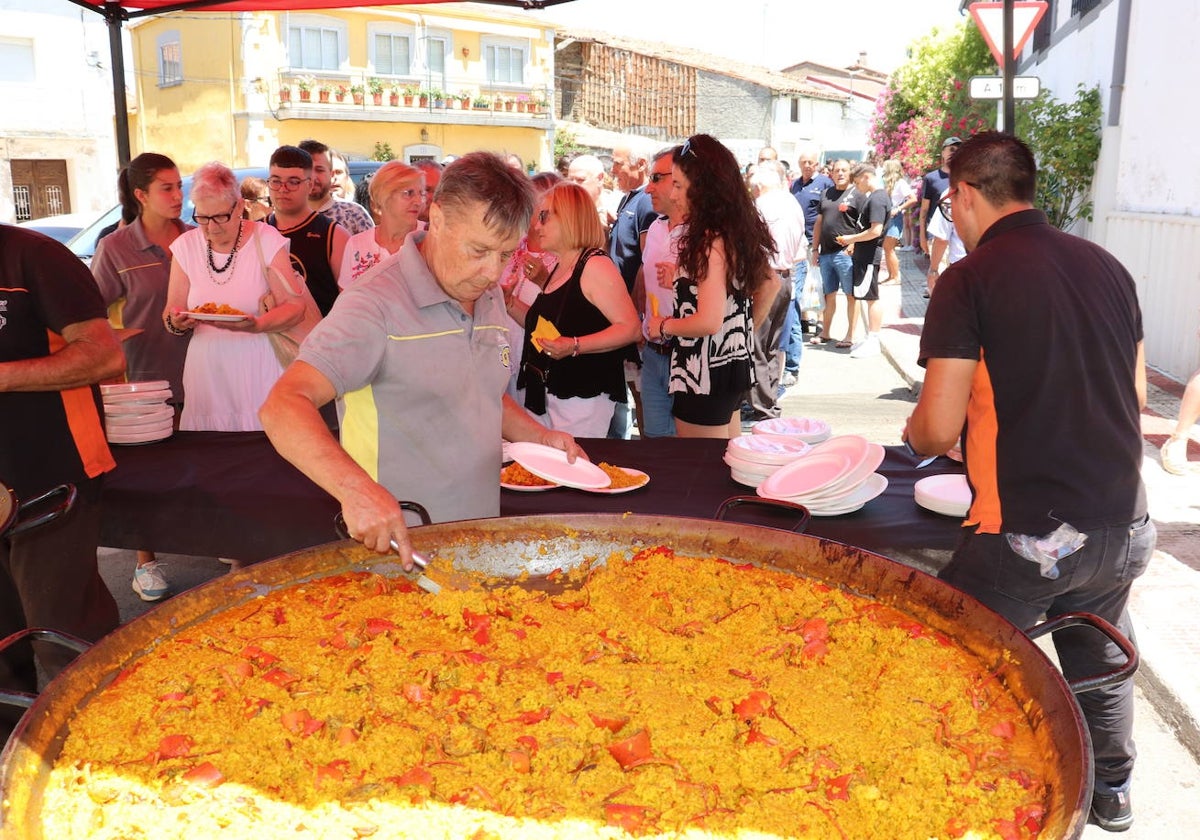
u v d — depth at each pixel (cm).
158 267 490
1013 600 252
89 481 305
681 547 230
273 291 439
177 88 2733
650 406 508
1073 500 241
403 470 249
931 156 2341
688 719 160
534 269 437
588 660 182
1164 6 838
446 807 138
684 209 420
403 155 2919
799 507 260
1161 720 346
